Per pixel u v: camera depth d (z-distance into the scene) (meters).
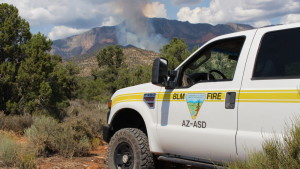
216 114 4.23
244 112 3.94
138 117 5.98
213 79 4.86
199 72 5.05
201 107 4.43
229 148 4.06
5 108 14.70
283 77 3.71
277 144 3.50
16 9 15.67
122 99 5.82
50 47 16.08
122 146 5.64
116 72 33.38
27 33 15.88
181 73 4.93
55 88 16.22
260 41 4.09
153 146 5.12
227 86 4.20
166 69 4.72
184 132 4.59
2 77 14.88
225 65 4.71
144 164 5.27
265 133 3.72
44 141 8.16
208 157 4.36
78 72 34.00
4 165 6.61
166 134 4.88
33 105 14.62
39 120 11.43
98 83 32.28
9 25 15.16
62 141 8.12
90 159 7.77
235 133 3.99
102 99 30.52
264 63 3.96
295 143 3.32
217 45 4.73
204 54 4.89
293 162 3.27
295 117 3.47
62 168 6.75
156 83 4.66
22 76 14.78
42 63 15.24
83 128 9.58
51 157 7.77
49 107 15.67
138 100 5.48
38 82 15.13
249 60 4.10
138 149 5.31
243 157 3.92
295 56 3.72
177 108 4.77
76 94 31.20
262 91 3.81
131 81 31.14
